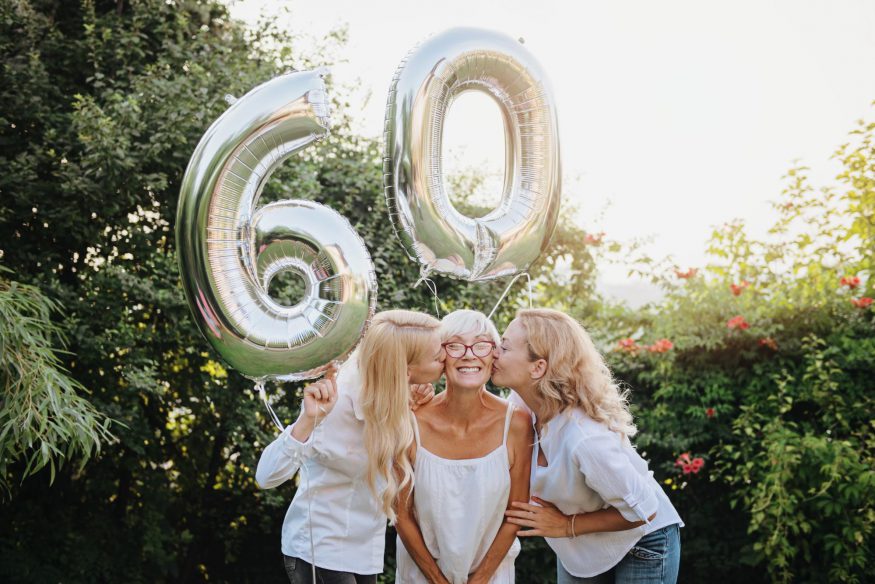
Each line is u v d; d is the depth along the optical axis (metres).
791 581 5.04
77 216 4.79
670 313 5.47
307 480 2.56
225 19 5.89
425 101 2.15
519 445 2.52
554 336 2.45
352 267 2.19
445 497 2.45
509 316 5.70
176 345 5.24
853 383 4.98
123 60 5.24
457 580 2.50
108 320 4.82
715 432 5.25
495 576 2.58
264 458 2.48
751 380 5.20
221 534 5.70
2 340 3.56
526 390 2.50
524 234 2.32
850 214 5.32
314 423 2.42
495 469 2.46
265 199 4.83
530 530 2.48
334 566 2.53
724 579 5.31
